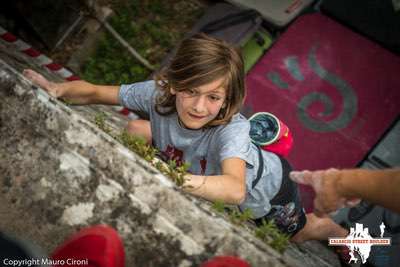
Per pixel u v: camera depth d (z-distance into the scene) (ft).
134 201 6.64
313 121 17.17
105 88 8.90
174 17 20.74
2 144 7.06
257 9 18.45
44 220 6.70
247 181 8.80
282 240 6.84
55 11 18.90
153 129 8.75
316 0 19.36
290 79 17.85
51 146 6.98
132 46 20.15
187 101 7.35
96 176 6.80
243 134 7.81
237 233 6.48
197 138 8.13
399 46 17.66
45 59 16.10
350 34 18.33
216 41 7.08
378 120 16.98
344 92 17.51
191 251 6.41
